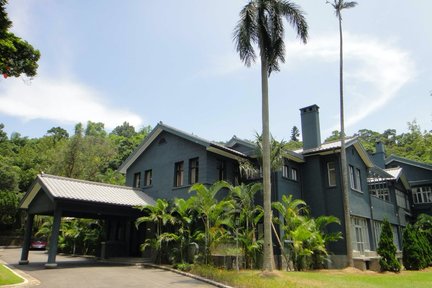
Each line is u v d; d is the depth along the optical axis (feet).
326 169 68.44
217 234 48.85
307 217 59.16
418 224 87.20
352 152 74.18
